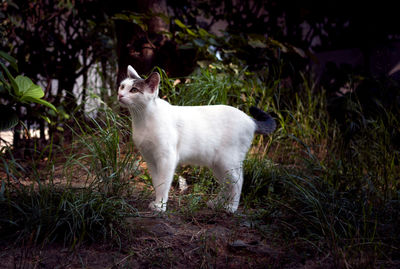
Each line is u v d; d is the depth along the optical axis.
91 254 1.20
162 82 1.85
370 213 1.38
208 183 1.60
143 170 1.67
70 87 2.22
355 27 2.68
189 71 2.05
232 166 1.47
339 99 2.23
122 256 1.20
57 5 2.19
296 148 1.97
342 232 1.32
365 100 2.19
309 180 1.58
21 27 2.13
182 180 1.64
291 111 2.10
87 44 2.22
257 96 2.04
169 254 1.21
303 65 2.43
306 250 1.25
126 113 1.89
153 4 2.06
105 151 1.54
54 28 2.18
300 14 2.53
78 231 1.23
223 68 1.97
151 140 1.41
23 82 1.45
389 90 2.21
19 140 1.97
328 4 2.59
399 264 1.19
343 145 1.96
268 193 1.52
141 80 1.41
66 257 1.18
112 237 1.25
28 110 2.00
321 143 2.01
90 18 2.21
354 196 1.47
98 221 1.25
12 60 1.44
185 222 1.37
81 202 1.30
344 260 1.16
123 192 1.52
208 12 2.42
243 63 2.15
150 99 1.40
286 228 1.33
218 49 2.08
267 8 2.58
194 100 1.76
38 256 1.18
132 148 1.63
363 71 2.40
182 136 1.45
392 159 1.63
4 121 1.45
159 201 1.43
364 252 1.22
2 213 1.27
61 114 2.00
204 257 1.20
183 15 2.30
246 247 1.25
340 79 2.38
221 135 1.47
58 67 2.18
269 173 1.63
